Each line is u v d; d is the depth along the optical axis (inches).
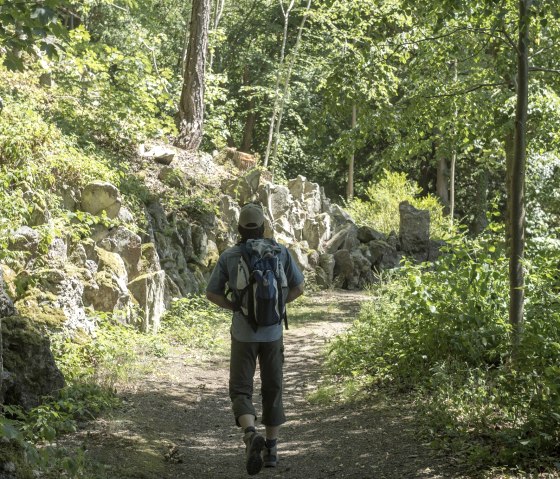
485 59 454.3
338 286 875.4
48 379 283.7
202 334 524.1
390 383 353.1
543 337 310.0
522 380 283.4
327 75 445.1
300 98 1470.2
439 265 380.8
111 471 232.7
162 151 779.4
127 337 450.6
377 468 243.1
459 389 304.8
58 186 489.4
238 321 223.9
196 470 251.1
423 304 360.2
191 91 880.9
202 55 883.4
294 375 424.5
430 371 340.2
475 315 346.9
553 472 217.0
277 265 220.7
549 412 239.8
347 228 936.9
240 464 261.3
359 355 404.2
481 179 1467.8
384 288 503.2
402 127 446.3
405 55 434.9
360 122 441.4
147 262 522.3
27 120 500.1
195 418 325.4
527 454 229.5
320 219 903.1
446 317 351.9
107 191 503.5
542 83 445.1
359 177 1701.5
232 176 873.5
